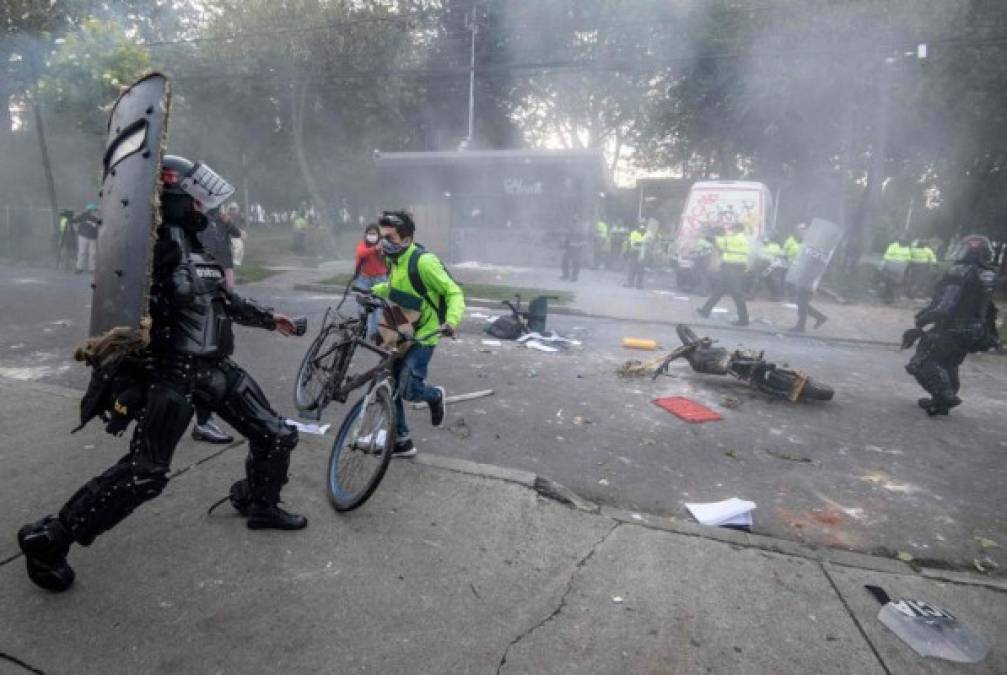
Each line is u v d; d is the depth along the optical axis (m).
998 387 7.58
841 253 20.62
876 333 10.69
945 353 5.95
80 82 11.24
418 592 2.71
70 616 2.44
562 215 19.30
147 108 2.41
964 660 2.48
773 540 3.37
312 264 18.67
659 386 6.51
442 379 6.43
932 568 3.29
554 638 2.48
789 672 2.37
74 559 2.79
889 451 5.02
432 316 3.99
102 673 2.18
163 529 3.06
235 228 9.16
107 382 2.52
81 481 3.54
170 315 2.50
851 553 3.34
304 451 4.07
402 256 3.92
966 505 4.09
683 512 3.78
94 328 2.50
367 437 3.44
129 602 2.54
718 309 12.30
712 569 3.03
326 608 2.57
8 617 2.41
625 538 3.26
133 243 2.35
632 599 2.76
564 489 3.81
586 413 5.52
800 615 2.72
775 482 4.29
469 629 2.50
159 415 2.46
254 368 6.41
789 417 5.74
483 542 3.14
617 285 15.52
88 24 11.22
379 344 4.48
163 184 2.48
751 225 14.91
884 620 2.71
